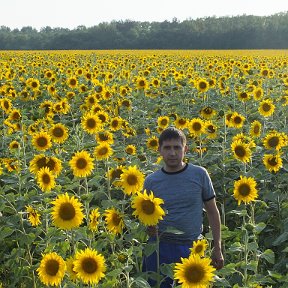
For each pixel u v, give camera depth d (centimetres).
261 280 497
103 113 1009
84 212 678
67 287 458
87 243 596
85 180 685
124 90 1482
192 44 9962
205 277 389
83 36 10238
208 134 938
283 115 1297
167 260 512
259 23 10488
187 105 1509
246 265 495
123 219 549
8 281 626
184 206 508
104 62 2891
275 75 2136
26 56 4244
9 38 10531
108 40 10088
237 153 748
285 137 884
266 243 707
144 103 1512
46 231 613
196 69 2628
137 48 9988
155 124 1248
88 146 889
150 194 483
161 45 9994
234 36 9969
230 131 1091
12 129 1075
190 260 392
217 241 511
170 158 507
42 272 444
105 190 804
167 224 511
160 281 493
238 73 2092
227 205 829
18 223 646
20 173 789
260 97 1288
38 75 2367
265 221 755
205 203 520
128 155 870
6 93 1552
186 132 1054
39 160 669
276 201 750
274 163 738
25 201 648
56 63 2898
